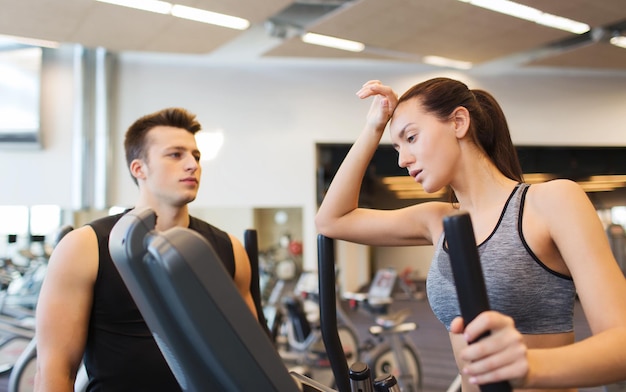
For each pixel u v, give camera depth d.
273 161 8.44
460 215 0.53
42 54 7.69
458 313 0.93
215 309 0.54
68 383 1.31
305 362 4.93
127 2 5.70
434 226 1.10
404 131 0.94
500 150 0.99
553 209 0.83
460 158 0.93
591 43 7.45
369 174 8.96
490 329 0.55
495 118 1.01
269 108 8.49
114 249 0.62
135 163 1.59
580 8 6.11
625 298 0.72
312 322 4.99
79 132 7.66
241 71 8.45
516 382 0.57
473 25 6.59
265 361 0.57
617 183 9.36
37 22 6.19
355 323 7.88
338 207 1.17
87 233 1.41
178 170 1.54
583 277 0.76
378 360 4.14
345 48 7.50
